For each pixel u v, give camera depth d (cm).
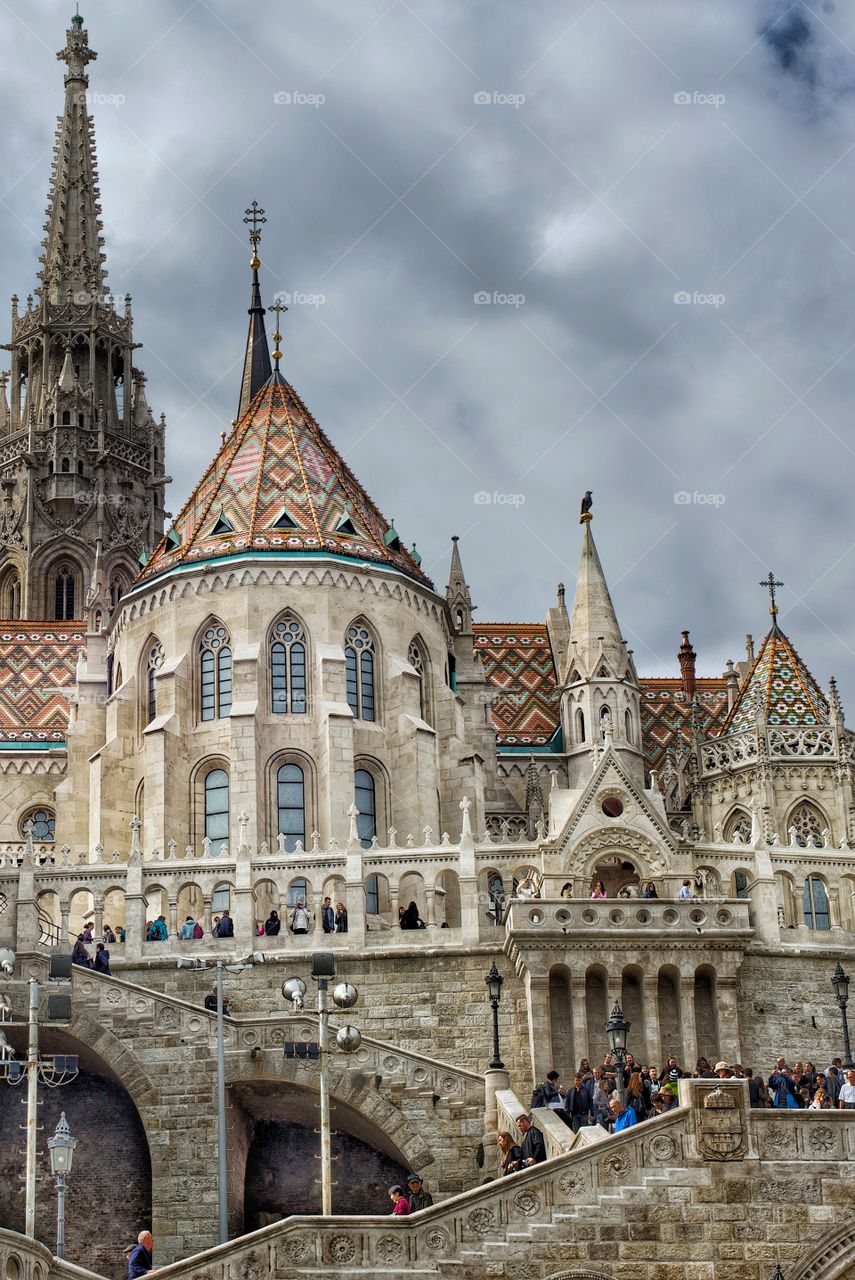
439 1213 4562
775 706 9394
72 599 13175
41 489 13312
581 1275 4541
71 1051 6006
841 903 6988
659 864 6994
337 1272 4488
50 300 13938
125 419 13800
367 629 8688
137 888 6719
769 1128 4691
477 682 9500
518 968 6419
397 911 6769
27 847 6775
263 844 8181
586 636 9538
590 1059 6338
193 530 8912
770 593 9912
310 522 8806
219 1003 5609
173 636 8631
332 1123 6006
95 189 14450
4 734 9719
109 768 8638
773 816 9150
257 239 11731
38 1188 5928
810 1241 4606
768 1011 6538
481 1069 6394
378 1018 6469
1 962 5359
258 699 8356
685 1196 4616
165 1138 5756
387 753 8544
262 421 9369
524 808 9575
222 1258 4466
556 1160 4625
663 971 6438
